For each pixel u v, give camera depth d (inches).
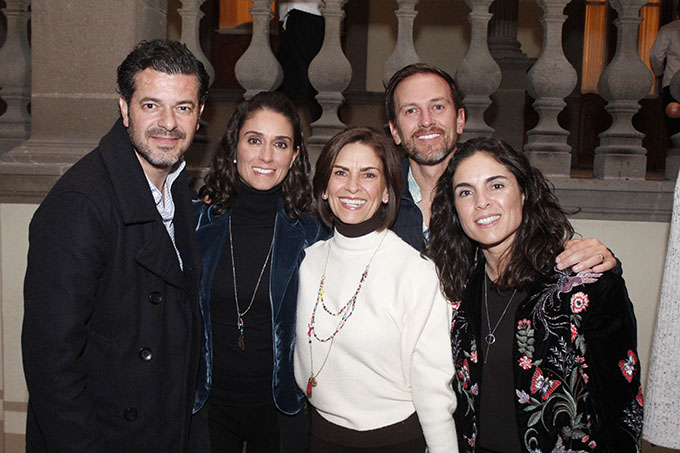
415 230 84.5
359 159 71.1
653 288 107.1
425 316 68.7
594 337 59.4
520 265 64.8
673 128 150.6
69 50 103.5
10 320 110.3
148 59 60.1
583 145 265.9
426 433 67.7
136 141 61.2
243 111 79.0
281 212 81.4
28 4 125.3
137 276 63.3
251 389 77.4
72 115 105.0
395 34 230.8
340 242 73.7
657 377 46.6
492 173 65.1
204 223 81.6
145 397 63.2
